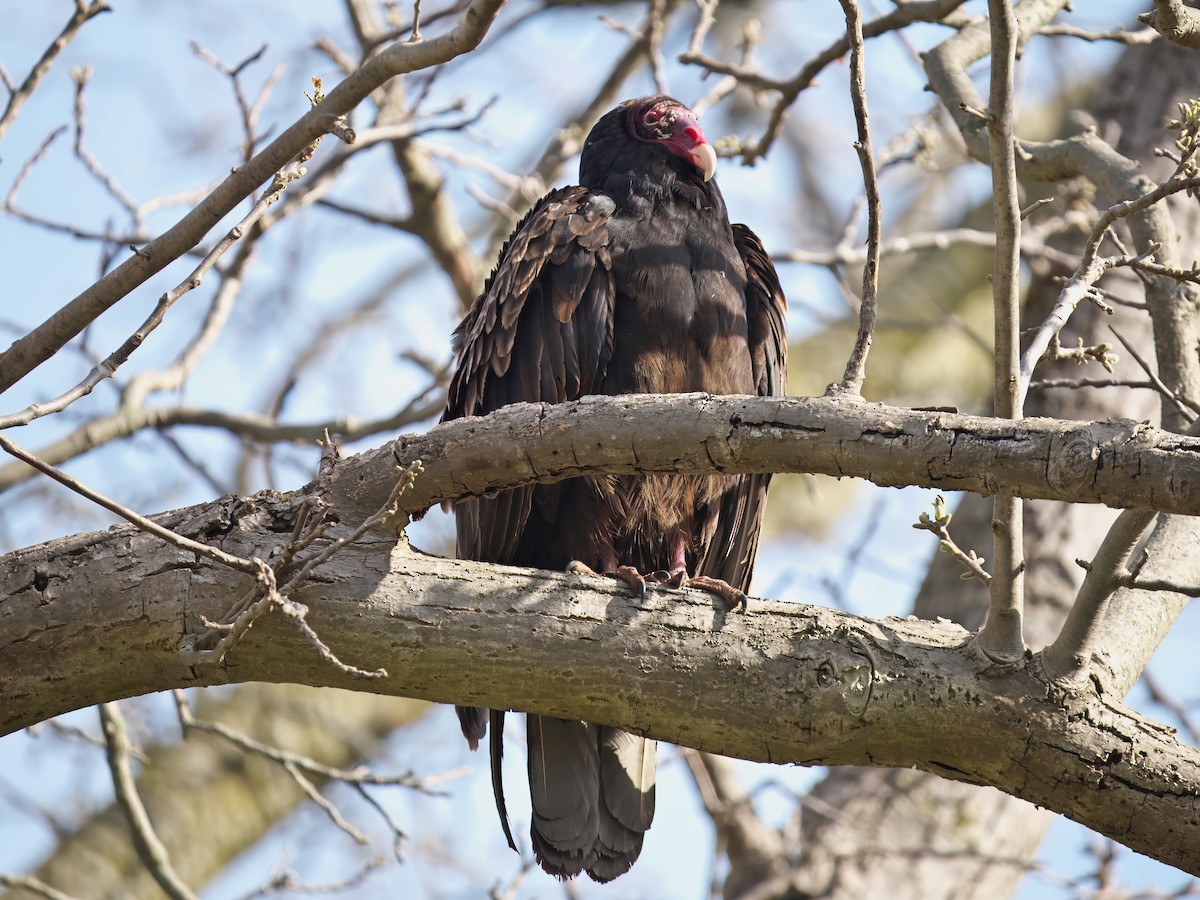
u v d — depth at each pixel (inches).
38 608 204.8
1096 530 347.6
